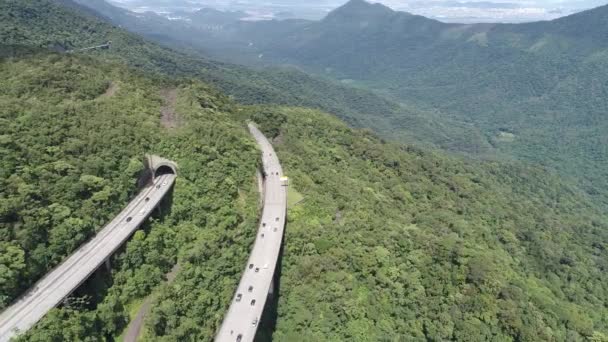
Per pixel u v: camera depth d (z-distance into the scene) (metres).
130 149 96.62
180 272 80.56
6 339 57.69
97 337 64.81
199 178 99.38
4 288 61.75
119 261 76.19
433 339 92.62
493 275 107.75
